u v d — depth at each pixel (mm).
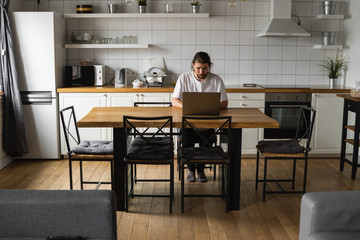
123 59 5695
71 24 5586
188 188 4113
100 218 2188
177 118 3502
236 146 3502
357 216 2184
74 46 5352
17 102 4918
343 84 5727
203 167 4289
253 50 5711
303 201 2314
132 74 5723
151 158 3430
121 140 3488
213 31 5660
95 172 4699
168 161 3447
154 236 3104
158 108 3994
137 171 4703
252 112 3803
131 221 3363
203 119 3352
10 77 4891
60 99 5152
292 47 5723
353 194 2285
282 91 5191
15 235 2203
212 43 5684
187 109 3482
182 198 3518
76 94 5160
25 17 4949
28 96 5082
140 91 5176
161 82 5375
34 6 5539
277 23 5352
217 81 4000
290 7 5367
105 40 5508
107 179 4445
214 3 5602
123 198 3564
